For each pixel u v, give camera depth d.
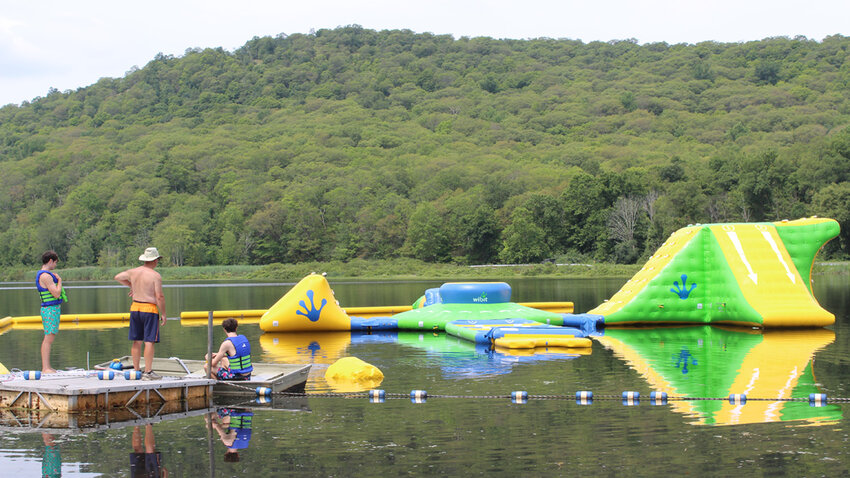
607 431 10.98
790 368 16.14
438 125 163.00
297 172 119.38
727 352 18.59
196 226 99.81
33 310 35.16
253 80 199.25
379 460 9.73
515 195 97.00
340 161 129.50
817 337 21.47
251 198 104.50
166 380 13.27
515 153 133.50
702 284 24.67
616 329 23.86
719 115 152.00
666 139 140.00
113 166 128.12
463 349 19.66
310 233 95.62
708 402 12.82
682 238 25.28
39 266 96.38
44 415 12.19
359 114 169.62
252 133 154.75
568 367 16.47
